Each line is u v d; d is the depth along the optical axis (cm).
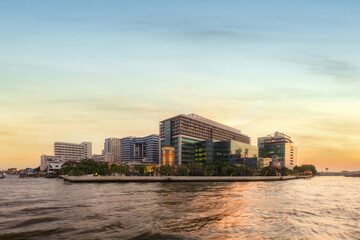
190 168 19375
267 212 5184
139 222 4231
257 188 11112
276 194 8600
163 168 17725
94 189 9925
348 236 3609
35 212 4994
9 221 4262
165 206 5734
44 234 3553
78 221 4278
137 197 7262
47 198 7019
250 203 6328
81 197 7238
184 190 9606
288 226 4069
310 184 15600
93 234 3566
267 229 3875
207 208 5528
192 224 4125
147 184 13325
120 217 4581
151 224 4109
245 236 3512
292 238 3453
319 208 5841
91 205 5816
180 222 4250
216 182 16062
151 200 6656
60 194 8025
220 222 4272
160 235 3541
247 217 4678
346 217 4906
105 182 14638
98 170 19088
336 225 4231
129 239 3372
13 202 6259
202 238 3425
